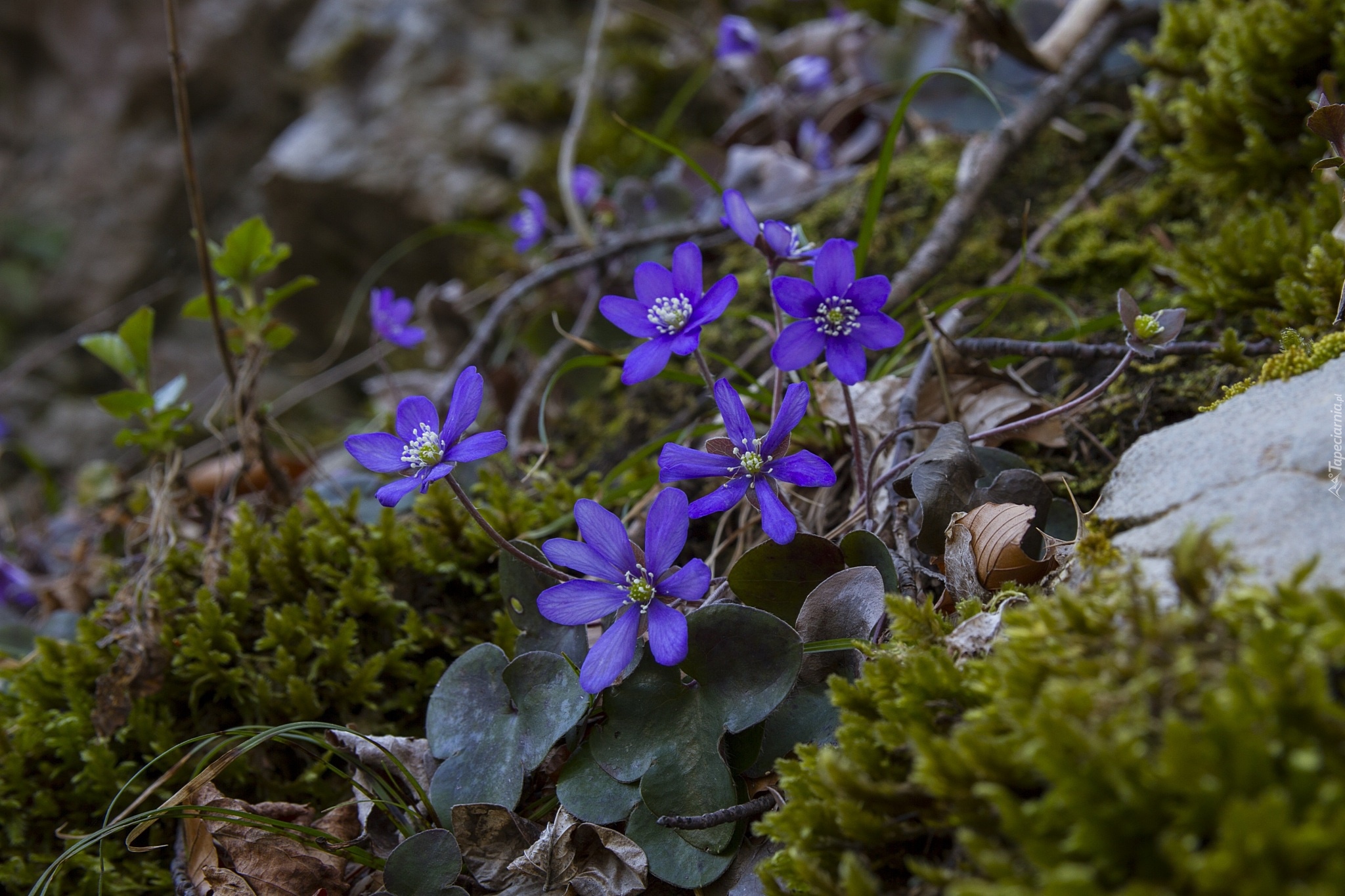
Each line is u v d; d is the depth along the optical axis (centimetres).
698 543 45
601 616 34
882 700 33
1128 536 34
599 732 36
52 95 119
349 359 91
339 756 40
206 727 42
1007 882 29
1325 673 29
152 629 42
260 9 106
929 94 56
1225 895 28
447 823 37
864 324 35
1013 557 36
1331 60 44
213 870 37
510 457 51
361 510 47
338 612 43
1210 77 49
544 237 70
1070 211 49
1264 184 46
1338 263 39
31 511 68
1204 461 34
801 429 43
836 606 36
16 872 40
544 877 36
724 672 35
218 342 46
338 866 38
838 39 67
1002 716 31
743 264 54
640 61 81
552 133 82
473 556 44
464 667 38
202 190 109
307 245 89
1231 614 30
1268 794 28
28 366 74
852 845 32
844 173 57
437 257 84
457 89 86
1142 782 29
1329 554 31
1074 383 44
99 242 112
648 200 58
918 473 37
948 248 48
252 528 44
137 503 52
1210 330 43
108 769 41
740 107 73
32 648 48
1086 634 31
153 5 112
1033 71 54
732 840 35
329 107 90
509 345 57
